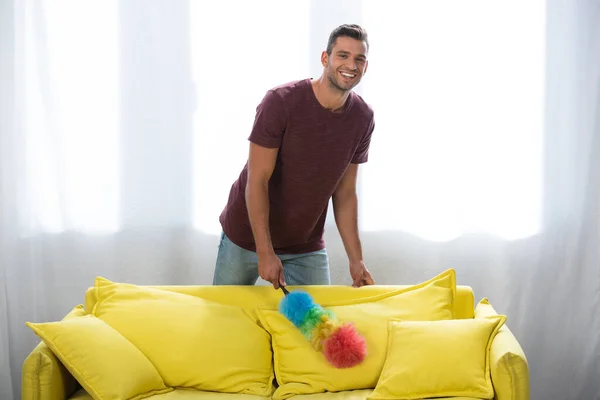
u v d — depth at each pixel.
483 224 3.61
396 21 3.52
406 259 3.64
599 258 3.62
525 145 3.58
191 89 3.54
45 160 3.53
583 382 3.68
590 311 3.64
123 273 3.61
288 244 3.16
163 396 2.71
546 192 3.60
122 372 2.63
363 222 3.62
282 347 2.88
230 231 3.16
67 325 2.66
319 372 2.81
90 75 3.52
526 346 3.67
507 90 3.56
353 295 3.07
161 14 3.50
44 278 3.58
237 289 3.09
